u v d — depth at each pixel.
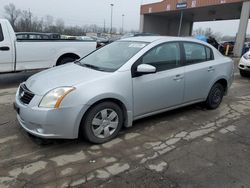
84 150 3.44
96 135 3.56
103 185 2.73
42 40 7.40
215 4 24.81
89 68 3.94
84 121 3.41
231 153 3.51
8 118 4.50
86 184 2.74
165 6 31.22
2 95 6.02
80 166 3.07
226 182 2.85
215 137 4.01
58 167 3.03
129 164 3.15
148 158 3.30
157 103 4.19
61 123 3.21
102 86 3.44
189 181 2.85
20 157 3.22
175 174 2.97
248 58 9.60
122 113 3.80
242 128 4.41
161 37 4.45
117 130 3.78
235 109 5.49
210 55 5.12
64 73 3.76
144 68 3.68
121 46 4.41
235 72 11.16
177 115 4.95
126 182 2.79
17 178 2.80
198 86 4.82
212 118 4.87
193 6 27.44
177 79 4.36
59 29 63.31
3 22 6.72
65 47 7.85
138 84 3.82
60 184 2.72
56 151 3.39
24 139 3.70
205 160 3.30
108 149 3.50
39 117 3.15
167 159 3.29
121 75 3.65
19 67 7.09
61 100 3.17
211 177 2.94
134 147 3.58
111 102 3.60
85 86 3.34
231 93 7.03
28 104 3.28
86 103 3.29
